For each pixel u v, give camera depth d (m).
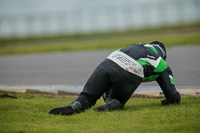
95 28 148.12
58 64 53.56
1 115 20.06
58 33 145.00
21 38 138.00
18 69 50.88
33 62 59.44
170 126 16.48
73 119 18.81
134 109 21.11
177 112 18.92
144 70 21.00
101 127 16.84
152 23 144.12
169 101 22.16
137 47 21.67
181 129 16.03
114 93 20.86
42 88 33.06
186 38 79.31
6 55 78.19
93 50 73.69
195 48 62.66
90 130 16.36
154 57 21.69
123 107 21.23
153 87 31.06
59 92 30.33
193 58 49.38
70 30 147.88
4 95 27.27
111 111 20.23
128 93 20.66
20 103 23.44
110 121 17.97
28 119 19.11
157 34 108.31
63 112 19.73
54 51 79.31
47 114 19.92
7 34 146.38
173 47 67.56
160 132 15.81
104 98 22.89
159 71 21.62
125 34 124.00
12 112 20.70
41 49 85.50
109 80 20.61
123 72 20.31
